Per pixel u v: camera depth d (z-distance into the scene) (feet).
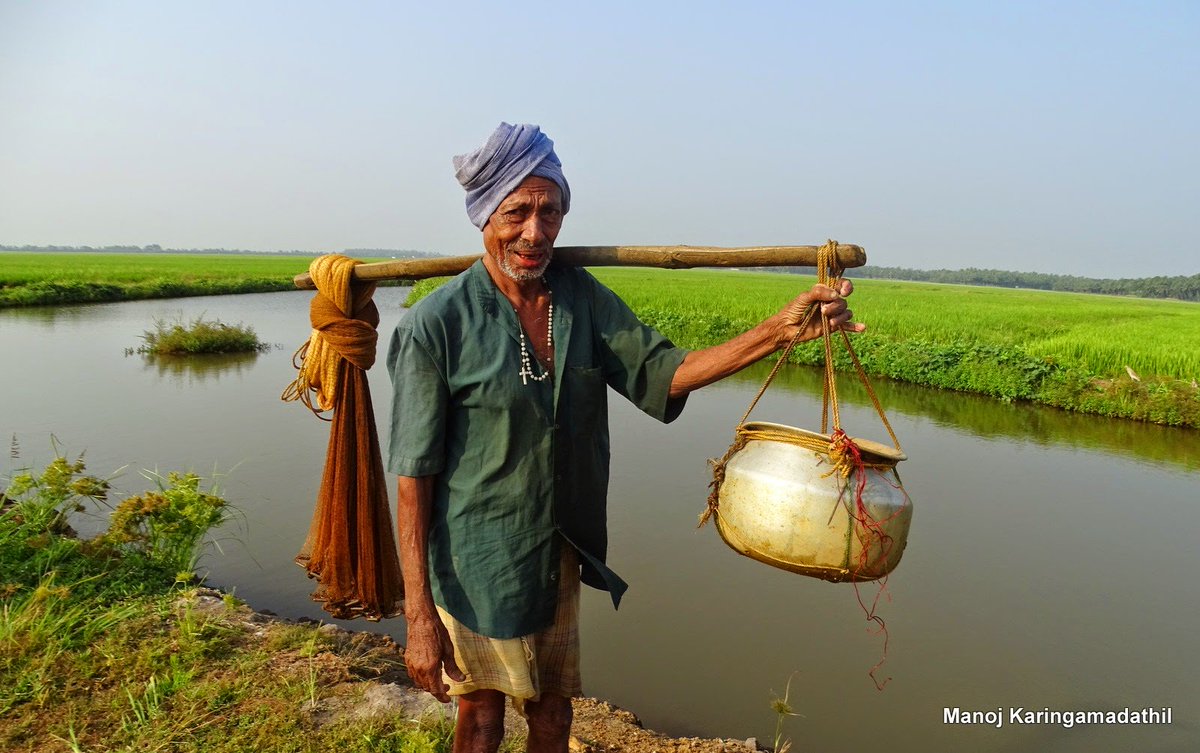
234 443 29.84
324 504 9.06
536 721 8.00
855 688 14.26
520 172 6.66
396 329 7.18
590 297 7.63
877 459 6.76
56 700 11.19
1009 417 40.96
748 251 7.11
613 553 19.98
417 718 10.94
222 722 10.68
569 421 7.15
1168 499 26.40
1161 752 12.64
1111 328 77.20
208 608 14.56
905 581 19.12
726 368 7.20
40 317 81.92
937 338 65.57
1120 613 17.63
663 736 12.09
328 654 12.91
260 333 71.77
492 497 7.03
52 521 17.81
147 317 84.58
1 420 33.24
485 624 7.15
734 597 17.83
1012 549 21.35
